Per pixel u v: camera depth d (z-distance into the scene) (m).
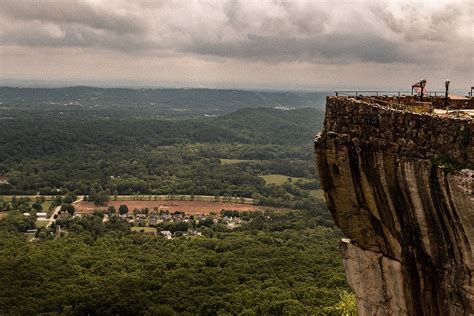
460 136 19.31
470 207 18.50
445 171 19.20
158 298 115.94
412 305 22.16
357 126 22.89
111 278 132.25
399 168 21.05
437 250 20.50
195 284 126.56
